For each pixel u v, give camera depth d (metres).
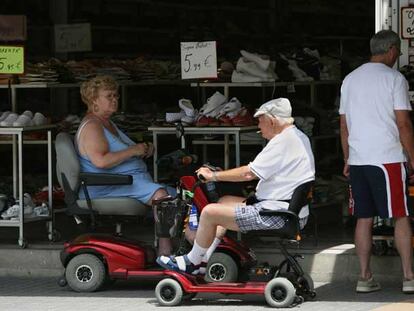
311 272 18.66
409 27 18.98
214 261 17.38
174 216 17.19
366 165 17.11
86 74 24.08
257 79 22.09
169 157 18.05
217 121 19.78
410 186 17.61
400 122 16.97
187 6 30.84
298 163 16.52
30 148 26.50
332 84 25.80
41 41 28.44
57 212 21.30
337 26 32.44
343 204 22.52
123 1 29.48
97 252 17.86
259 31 31.83
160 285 16.83
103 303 17.14
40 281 19.17
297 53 25.02
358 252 17.48
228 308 16.58
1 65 20.80
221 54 29.47
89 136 18.47
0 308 16.84
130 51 29.64
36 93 27.55
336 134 24.73
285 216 16.36
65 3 28.27
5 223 19.69
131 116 24.64
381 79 17.06
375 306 16.44
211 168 17.22
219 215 16.47
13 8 27.73
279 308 16.42
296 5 32.31
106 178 18.14
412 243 17.67
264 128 16.61
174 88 28.12
